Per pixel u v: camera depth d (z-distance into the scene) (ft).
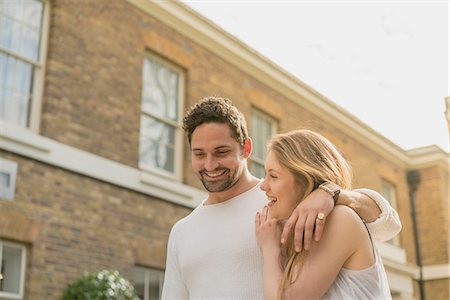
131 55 22.38
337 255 5.19
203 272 6.89
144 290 20.77
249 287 6.56
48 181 18.19
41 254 17.49
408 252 30.53
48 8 20.16
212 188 6.89
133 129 21.72
